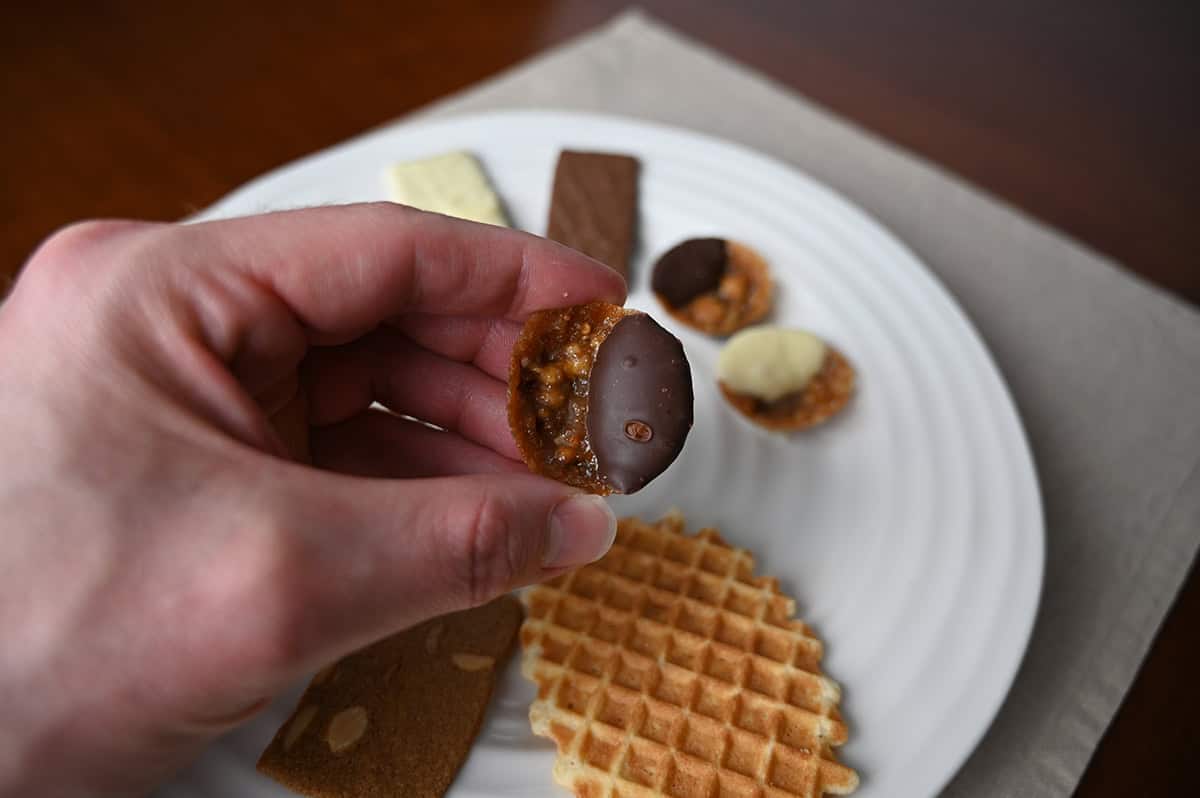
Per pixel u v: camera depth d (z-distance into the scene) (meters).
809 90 0.43
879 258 0.33
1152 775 0.25
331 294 0.23
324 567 0.19
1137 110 0.43
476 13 0.46
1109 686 0.26
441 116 0.40
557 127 0.37
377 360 0.27
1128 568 0.28
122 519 0.19
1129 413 0.31
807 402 0.31
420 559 0.19
